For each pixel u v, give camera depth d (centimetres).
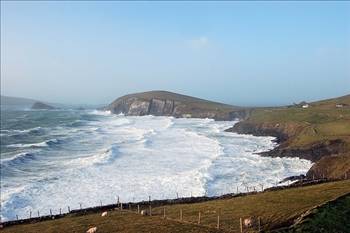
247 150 11325
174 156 10056
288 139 12281
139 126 19325
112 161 9262
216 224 4294
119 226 4450
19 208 5975
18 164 8931
